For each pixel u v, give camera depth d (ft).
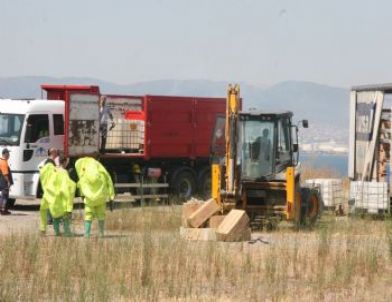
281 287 95.50
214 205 144.36
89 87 202.69
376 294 94.43
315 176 262.88
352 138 196.44
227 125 159.33
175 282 96.89
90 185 136.15
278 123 162.20
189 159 223.71
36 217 179.01
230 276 101.50
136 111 216.54
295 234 148.36
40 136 194.70
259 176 161.68
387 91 186.60
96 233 145.59
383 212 179.11
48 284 92.17
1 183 184.03
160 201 216.33
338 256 112.57
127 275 99.55
